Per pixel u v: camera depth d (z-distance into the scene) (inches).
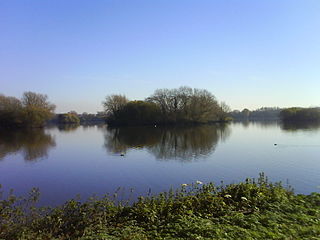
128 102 3353.8
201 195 334.0
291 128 2481.5
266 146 1230.9
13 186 621.6
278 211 287.7
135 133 2218.3
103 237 224.1
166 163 865.5
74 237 243.0
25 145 1465.3
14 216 281.4
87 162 931.3
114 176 701.3
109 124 3452.3
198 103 3193.9
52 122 4805.6
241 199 330.0
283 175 667.4
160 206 304.3
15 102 2984.7
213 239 213.0
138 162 903.7
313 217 268.4
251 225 246.2
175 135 1946.4
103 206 307.9
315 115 3604.8
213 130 2427.4
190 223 251.8
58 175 730.8
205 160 900.0
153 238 229.3
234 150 1123.9
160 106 3319.4
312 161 850.8
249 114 6658.5
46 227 266.1
